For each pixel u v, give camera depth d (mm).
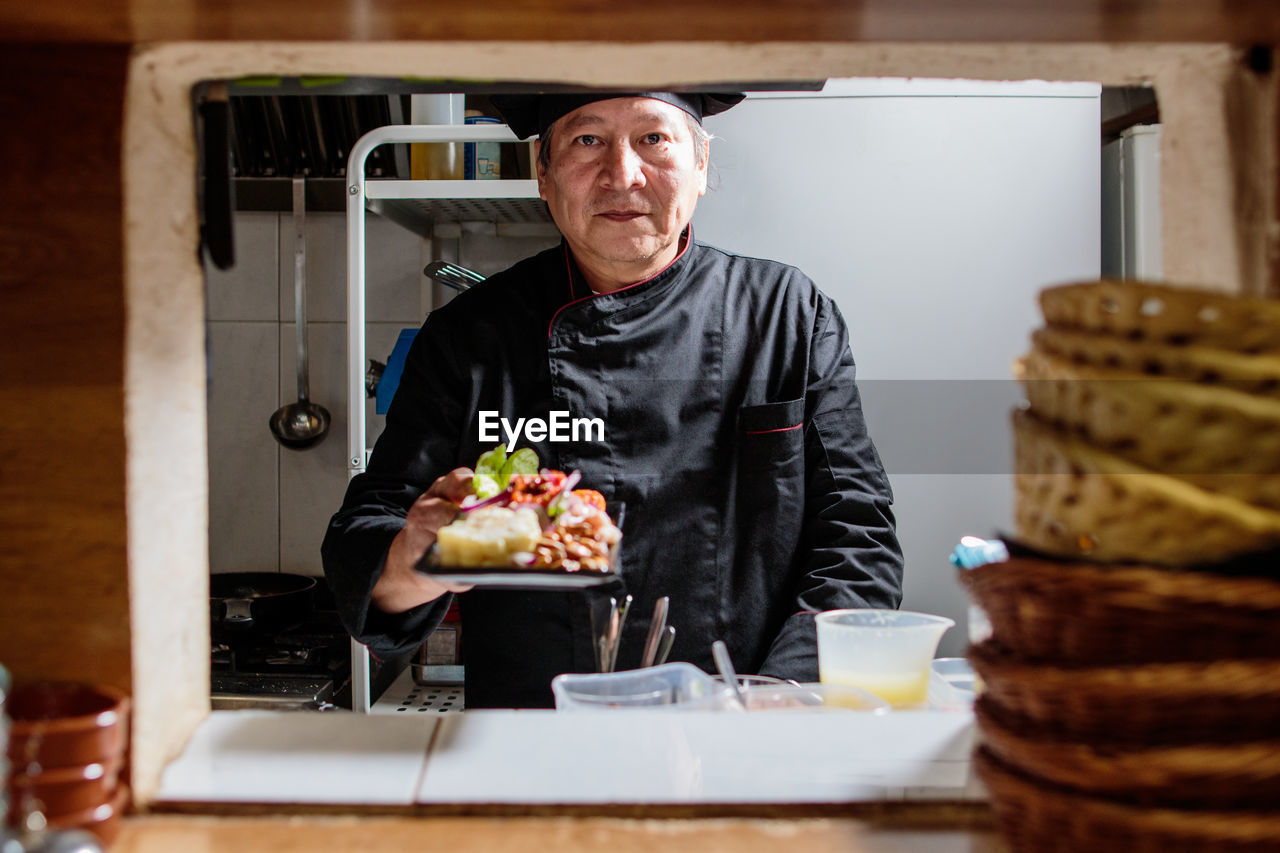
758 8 593
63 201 622
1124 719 497
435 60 690
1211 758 479
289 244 2273
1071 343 514
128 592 627
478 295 1691
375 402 2258
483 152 1933
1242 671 470
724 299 1657
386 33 634
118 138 623
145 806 635
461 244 2305
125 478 626
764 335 1631
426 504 1257
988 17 613
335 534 1400
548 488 1123
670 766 677
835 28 633
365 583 1297
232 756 686
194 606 727
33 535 626
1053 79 740
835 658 892
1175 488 470
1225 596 471
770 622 1564
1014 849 565
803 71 722
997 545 1046
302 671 1903
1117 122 1939
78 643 627
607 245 1544
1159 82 740
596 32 636
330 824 623
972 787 655
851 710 785
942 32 646
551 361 1585
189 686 721
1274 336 476
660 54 684
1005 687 540
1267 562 478
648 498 1556
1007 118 1860
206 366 741
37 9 564
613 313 1588
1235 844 484
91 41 625
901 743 715
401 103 2064
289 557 2330
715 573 1560
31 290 622
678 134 1520
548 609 1487
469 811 636
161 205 668
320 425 2260
